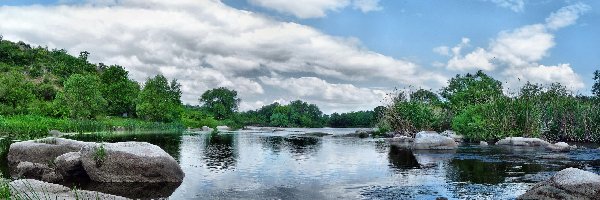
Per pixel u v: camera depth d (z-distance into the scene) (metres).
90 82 80.00
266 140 48.66
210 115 159.00
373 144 40.88
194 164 23.62
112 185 16.77
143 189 16.08
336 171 21.02
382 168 22.05
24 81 110.06
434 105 60.97
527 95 45.78
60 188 12.82
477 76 78.88
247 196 15.02
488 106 46.34
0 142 33.34
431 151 31.89
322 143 42.75
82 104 76.31
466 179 18.30
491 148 34.06
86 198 12.02
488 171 20.58
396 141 45.97
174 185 16.98
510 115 43.97
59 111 75.69
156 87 100.06
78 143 21.25
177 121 99.88
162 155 18.12
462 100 68.81
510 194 15.06
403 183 17.47
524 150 31.91
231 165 23.30
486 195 14.92
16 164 20.70
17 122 52.94
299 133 74.50
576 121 45.75
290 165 23.39
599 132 44.12
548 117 46.16
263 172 20.67
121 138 45.59
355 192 15.68
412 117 54.25
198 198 14.65
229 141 45.56
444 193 15.31
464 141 44.25
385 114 56.59
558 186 13.14
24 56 158.50
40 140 21.58
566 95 48.34
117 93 105.25
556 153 29.20
